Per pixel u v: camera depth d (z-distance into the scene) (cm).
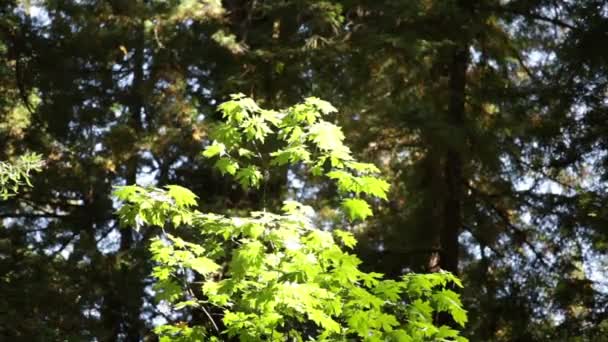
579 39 1411
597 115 1452
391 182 1625
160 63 1562
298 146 666
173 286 643
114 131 1606
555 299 1441
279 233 604
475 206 1521
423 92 1540
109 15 1533
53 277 1424
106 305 1588
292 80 1423
